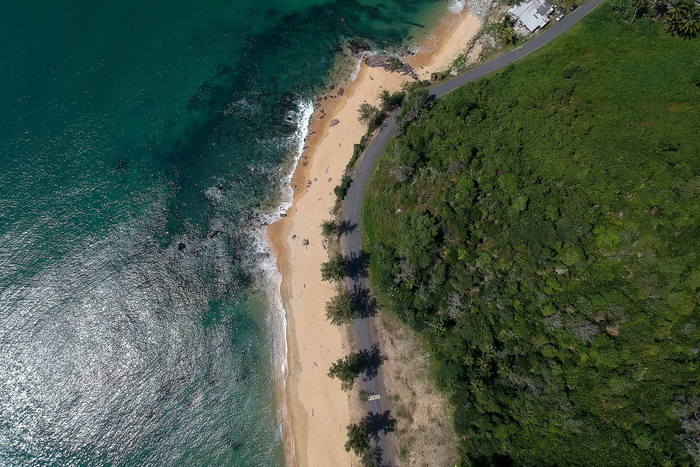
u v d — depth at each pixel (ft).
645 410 222.89
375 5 372.38
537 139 285.02
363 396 274.36
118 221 328.08
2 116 355.15
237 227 325.62
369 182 312.09
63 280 313.32
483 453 237.45
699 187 245.65
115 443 286.46
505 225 272.31
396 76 342.64
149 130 353.31
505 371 244.63
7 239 321.11
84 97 362.53
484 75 326.44
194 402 294.05
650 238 245.45
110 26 383.86
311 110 347.97
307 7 380.78
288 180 333.21
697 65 286.46
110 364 299.38
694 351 225.56
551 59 311.06
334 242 305.73
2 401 291.79
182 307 309.83
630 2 314.35
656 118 275.59
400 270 277.85
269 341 303.48
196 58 373.61
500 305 257.34
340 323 275.59
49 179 338.13
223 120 353.10
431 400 263.29
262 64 366.43
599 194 261.65
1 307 305.94
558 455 226.38
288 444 284.00
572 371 238.07
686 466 209.36
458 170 288.51
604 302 242.78
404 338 277.85
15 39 379.76
